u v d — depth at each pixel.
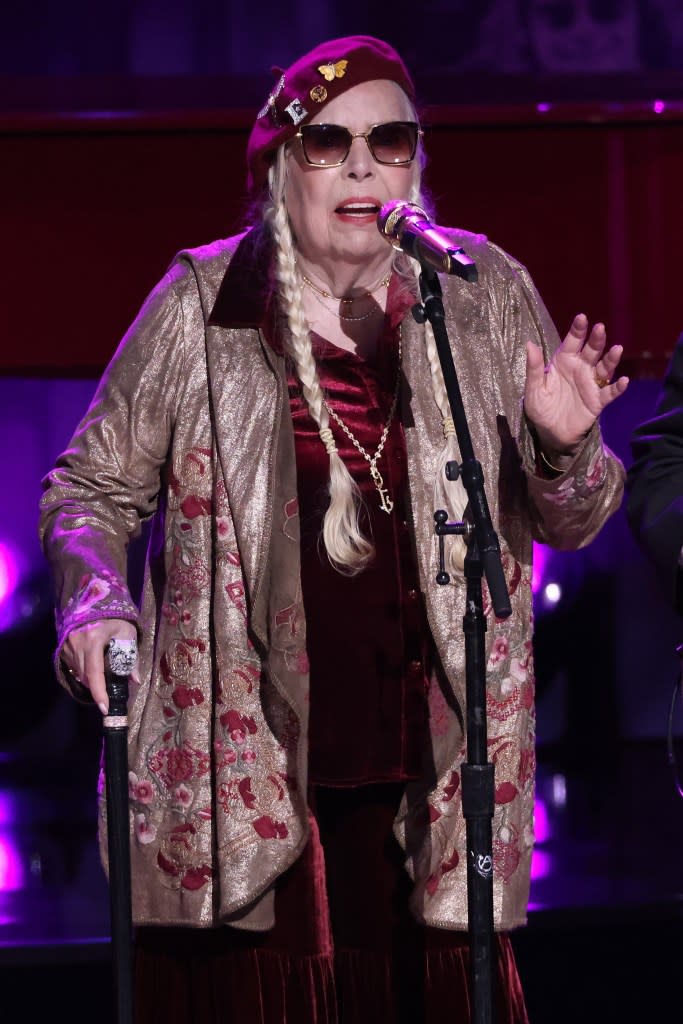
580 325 7.75
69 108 17.55
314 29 17.20
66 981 13.41
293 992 8.21
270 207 8.51
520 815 8.34
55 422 28.45
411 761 8.13
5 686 28.05
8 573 28.25
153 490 8.59
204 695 8.29
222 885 8.05
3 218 18.39
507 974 8.44
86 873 17.50
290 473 8.20
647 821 20.25
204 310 8.45
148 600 8.63
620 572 29.17
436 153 18.41
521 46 17.64
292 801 8.12
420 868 8.09
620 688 29.19
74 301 18.53
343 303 8.57
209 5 17.19
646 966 13.85
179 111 17.52
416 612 8.16
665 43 17.83
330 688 8.09
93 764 27.81
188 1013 8.35
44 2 17.16
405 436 8.25
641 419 28.09
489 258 8.73
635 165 18.62
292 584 8.09
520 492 8.45
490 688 8.27
